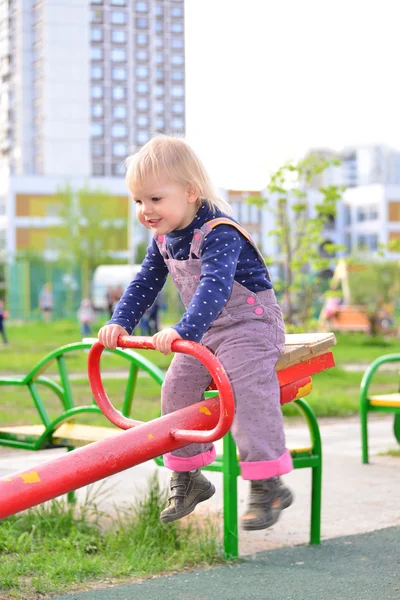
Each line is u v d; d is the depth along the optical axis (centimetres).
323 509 470
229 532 368
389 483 543
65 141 5872
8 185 5828
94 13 4581
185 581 333
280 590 321
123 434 239
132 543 369
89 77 5425
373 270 2827
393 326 2580
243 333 283
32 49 5322
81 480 227
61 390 480
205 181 271
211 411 257
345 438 731
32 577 336
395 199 6319
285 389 298
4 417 792
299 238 1376
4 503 212
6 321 3647
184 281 279
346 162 7606
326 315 2588
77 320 3472
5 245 5856
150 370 403
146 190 263
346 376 1270
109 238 4688
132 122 5128
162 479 531
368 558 369
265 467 281
